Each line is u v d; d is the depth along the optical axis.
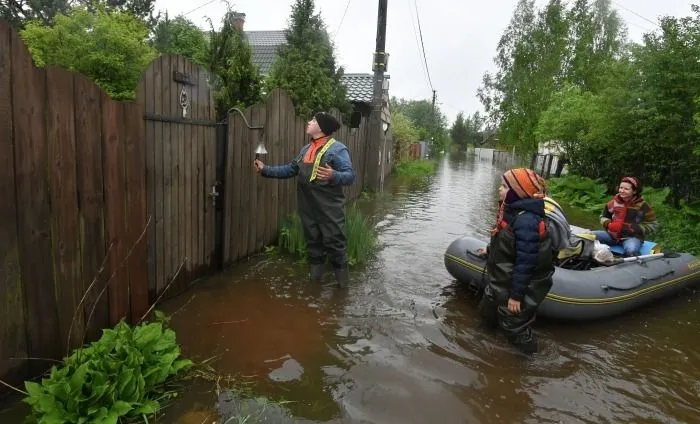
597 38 22.33
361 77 16.30
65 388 2.14
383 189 12.55
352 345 3.26
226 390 2.60
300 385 2.72
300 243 5.21
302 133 6.17
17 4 14.20
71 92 2.50
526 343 3.22
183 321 3.43
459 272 4.40
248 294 4.03
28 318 2.34
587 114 13.16
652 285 4.21
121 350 2.45
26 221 2.27
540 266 3.05
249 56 6.94
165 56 3.36
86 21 7.79
